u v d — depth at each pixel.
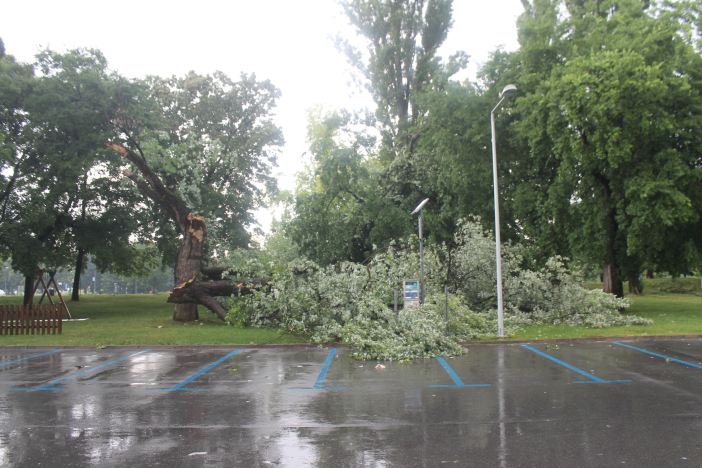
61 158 25.28
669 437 5.65
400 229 25.58
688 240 22.36
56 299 43.91
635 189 19.50
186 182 27.31
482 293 19.89
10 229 24.92
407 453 5.25
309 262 16.61
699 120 19.92
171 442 5.72
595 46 22.06
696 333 15.02
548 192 22.80
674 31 21.03
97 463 5.07
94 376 9.99
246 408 7.30
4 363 11.73
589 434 5.80
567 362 10.97
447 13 32.84
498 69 25.80
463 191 25.81
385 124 34.12
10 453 5.38
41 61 26.70
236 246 32.88
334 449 5.41
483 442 5.57
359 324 14.26
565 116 19.98
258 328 18.05
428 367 10.73
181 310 21.31
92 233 30.36
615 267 24.36
